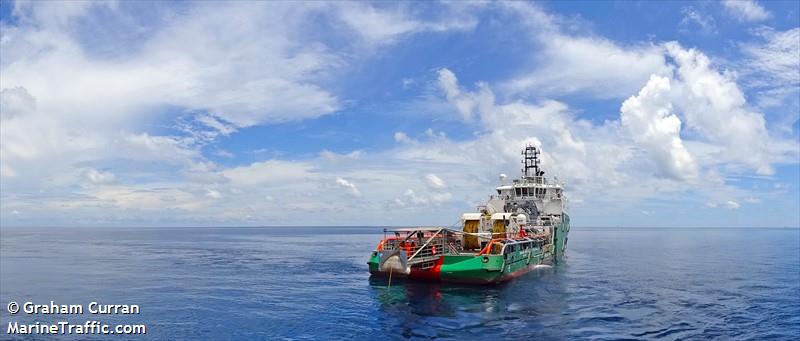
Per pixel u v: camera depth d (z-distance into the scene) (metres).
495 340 33.78
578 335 35.16
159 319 39.78
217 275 68.31
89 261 92.88
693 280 64.12
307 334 35.19
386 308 43.53
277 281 61.44
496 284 54.69
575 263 88.00
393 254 50.59
